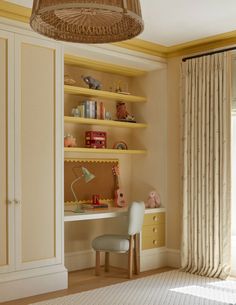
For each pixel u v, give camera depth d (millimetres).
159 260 5152
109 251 4578
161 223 5219
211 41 4805
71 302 3713
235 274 4684
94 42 2654
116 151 5125
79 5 2014
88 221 5172
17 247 3836
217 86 4645
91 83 4992
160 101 5344
